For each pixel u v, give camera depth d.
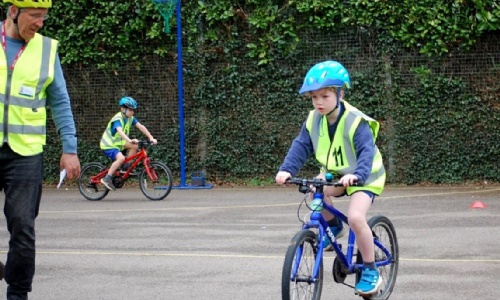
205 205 13.65
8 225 5.85
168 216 12.25
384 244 6.82
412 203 13.35
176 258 8.76
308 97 16.48
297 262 5.73
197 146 17.09
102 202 14.55
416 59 16.05
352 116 6.16
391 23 15.97
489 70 15.84
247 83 16.73
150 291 7.20
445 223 11.02
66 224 11.50
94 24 17.05
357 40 16.20
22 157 5.77
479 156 16.00
